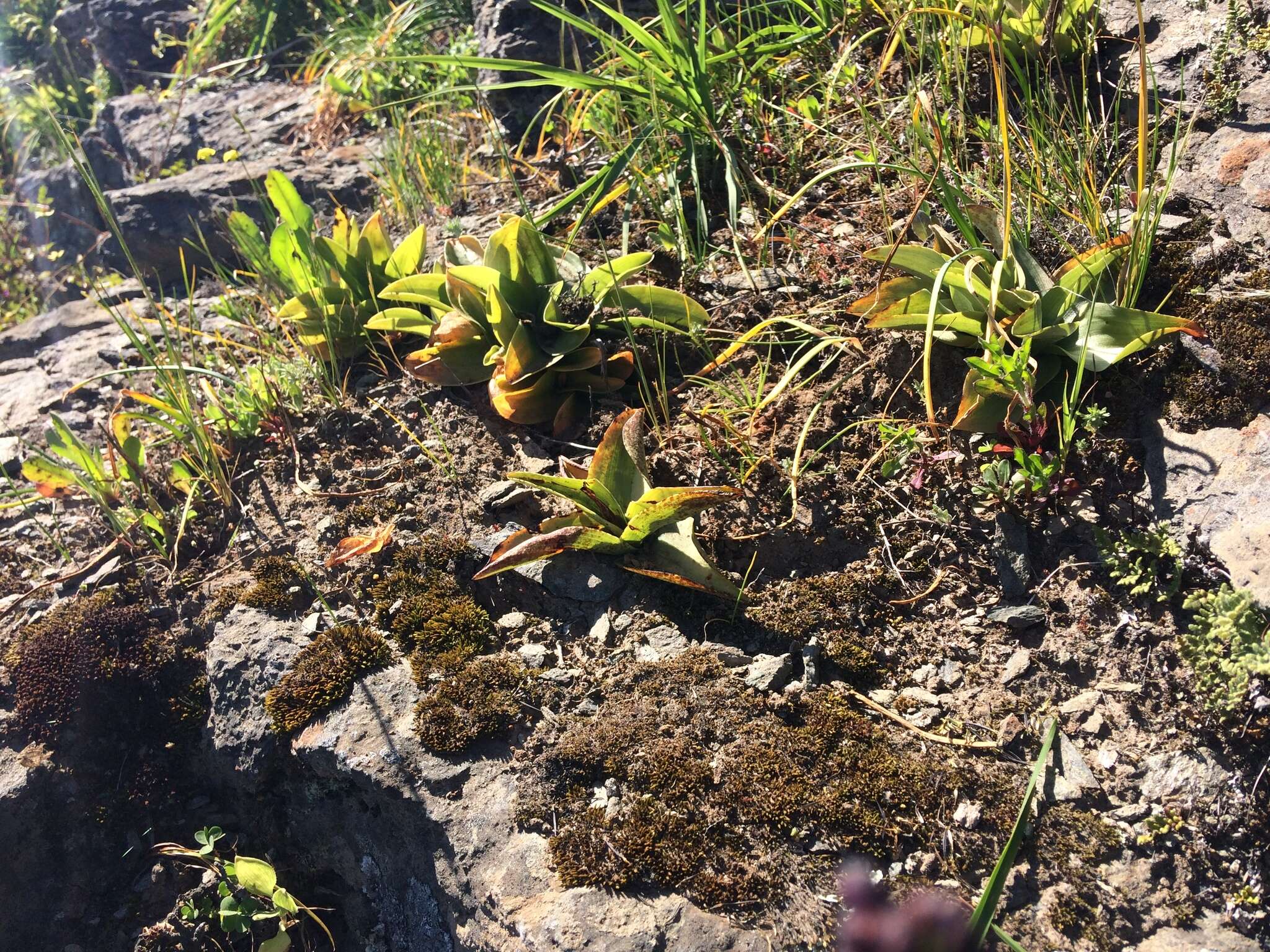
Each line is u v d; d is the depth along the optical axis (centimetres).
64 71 131
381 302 54
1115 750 35
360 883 41
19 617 48
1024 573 39
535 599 42
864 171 53
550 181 62
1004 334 40
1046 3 50
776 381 47
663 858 34
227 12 107
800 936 32
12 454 58
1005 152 41
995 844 33
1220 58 47
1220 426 39
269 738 42
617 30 71
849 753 36
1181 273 43
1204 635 35
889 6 57
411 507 47
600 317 49
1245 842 32
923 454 41
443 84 80
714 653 39
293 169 79
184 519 48
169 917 43
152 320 69
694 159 55
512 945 34
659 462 45
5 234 106
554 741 38
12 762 44
